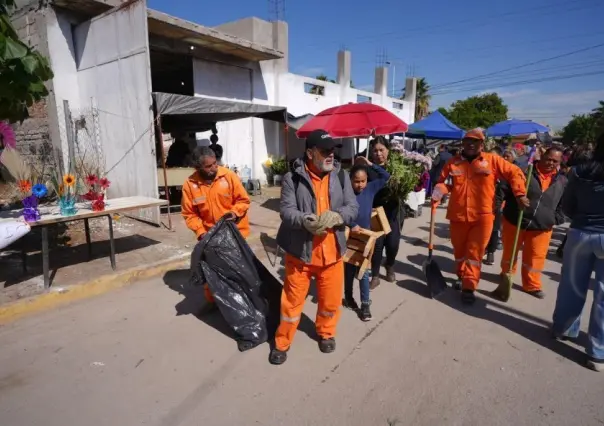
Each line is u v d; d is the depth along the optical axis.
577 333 3.50
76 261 5.23
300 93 15.33
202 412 2.61
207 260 3.46
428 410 2.63
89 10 8.52
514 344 3.49
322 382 2.93
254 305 3.50
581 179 3.21
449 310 4.19
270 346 3.42
